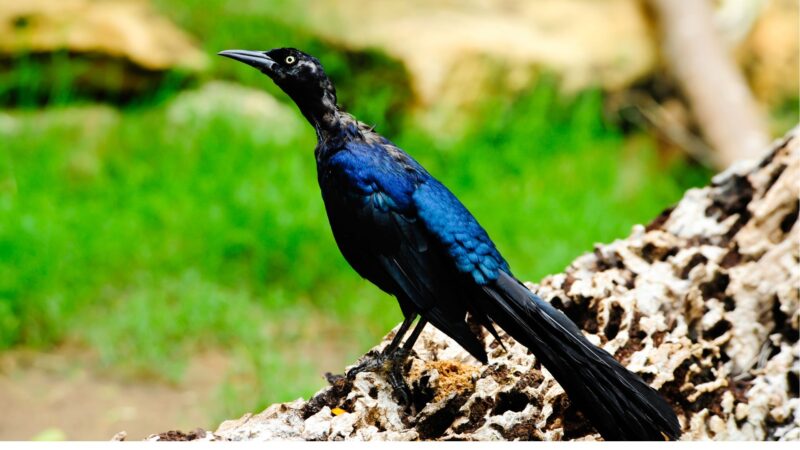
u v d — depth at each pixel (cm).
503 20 1761
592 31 1761
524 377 587
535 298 553
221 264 1306
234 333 1179
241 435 526
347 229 602
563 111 1689
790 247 702
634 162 1702
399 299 600
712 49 1727
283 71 620
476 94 1645
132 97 1579
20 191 1357
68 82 1540
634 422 509
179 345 1156
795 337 686
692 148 1734
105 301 1224
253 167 1452
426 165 1559
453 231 573
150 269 1278
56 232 1278
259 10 1672
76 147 1462
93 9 1597
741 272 705
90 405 1037
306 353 1159
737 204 753
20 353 1136
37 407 1026
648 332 645
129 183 1403
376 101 1605
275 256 1323
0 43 1521
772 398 645
